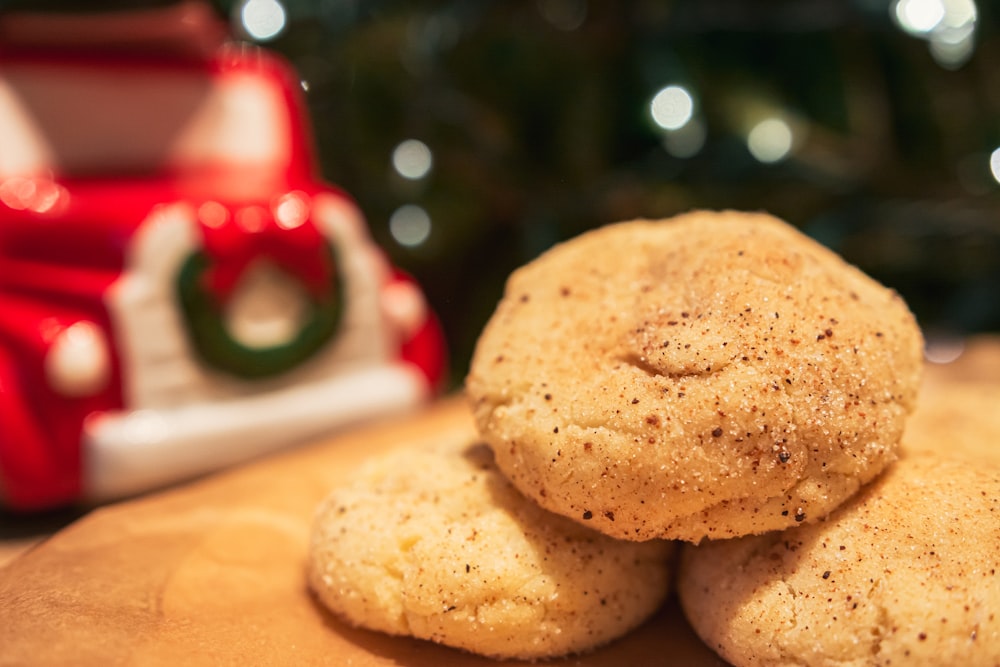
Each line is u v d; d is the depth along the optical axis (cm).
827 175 46
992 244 47
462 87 47
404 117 48
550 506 29
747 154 45
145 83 43
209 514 33
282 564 32
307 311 41
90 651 28
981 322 49
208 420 39
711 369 28
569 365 29
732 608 28
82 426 37
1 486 37
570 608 29
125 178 42
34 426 37
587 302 30
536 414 29
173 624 29
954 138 47
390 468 31
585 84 46
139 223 38
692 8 45
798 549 28
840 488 28
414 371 43
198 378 39
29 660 27
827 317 28
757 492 27
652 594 30
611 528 28
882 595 26
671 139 46
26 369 37
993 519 28
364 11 47
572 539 29
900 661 26
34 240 38
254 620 30
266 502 34
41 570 30
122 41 42
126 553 31
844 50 46
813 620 27
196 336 39
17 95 40
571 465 28
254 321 40
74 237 38
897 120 47
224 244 39
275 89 45
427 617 29
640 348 28
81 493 38
